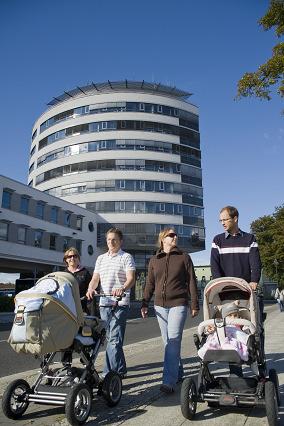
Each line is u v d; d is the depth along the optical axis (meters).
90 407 4.49
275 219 56.09
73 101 68.06
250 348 4.49
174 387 5.68
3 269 52.44
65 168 65.88
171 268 5.98
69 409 4.20
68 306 4.52
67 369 4.95
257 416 4.64
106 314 6.01
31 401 4.50
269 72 11.30
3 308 29.83
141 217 61.91
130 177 63.25
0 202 41.38
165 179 64.62
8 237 42.66
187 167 67.50
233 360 4.38
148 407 5.02
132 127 65.31
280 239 52.12
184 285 5.99
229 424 4.36
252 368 4.58
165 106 68.00
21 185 44.69
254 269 5.42
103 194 62.44
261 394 4.36
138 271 62.66
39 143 72.75
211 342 4.61
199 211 67.12
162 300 5.93
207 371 4.71
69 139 66.62
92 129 65.56
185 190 66.06
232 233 5.67
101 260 6.28
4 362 9.42
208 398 4.49
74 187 64.25
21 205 44.88
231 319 4.78
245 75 11.65
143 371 7.30
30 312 4.20
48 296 4.34
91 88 72.19
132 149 64.44
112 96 66.25
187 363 8.04
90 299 6.02
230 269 5.59
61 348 4.46
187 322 20.92
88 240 57.44
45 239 48.22
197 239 65.50
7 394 4.46
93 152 64.50
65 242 52.56
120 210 61.88
